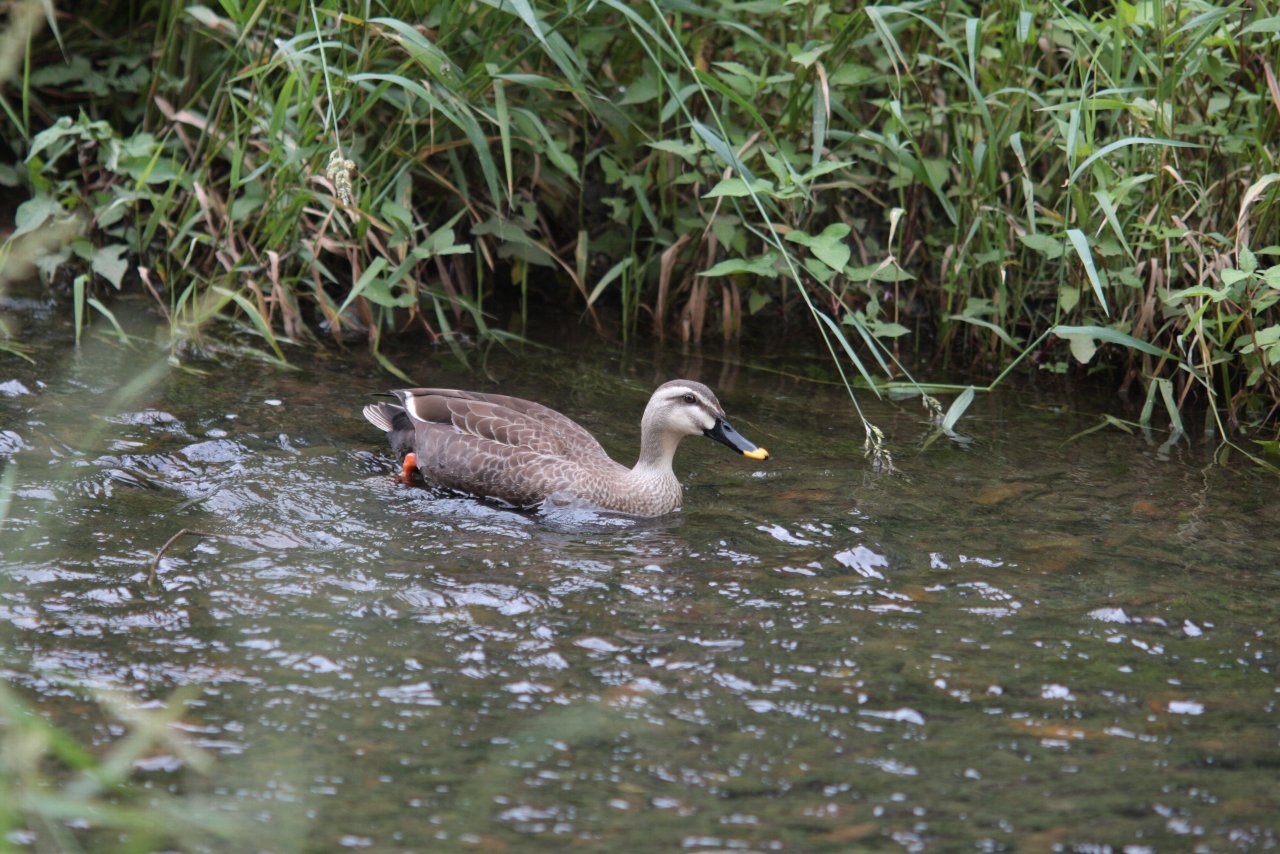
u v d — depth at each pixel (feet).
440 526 36.60
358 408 44.09
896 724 27.61
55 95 55.67
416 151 48.49
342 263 52.75
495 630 30.78
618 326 53.98
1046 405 48.65
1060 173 51.75
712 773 25.72
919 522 38.06
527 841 23.57
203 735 26.12
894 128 49.60
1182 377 48.65
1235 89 47.14
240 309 50.11
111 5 55.16
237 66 48.52
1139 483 41.68
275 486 37.86
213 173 51.90
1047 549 36.50
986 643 31.12
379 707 27.43
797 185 46.68
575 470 38.37
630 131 51.65
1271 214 46.73
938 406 45.03
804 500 39.45
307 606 31.40
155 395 43.21
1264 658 30.86
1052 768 26.21
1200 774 26.13
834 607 32.63
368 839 23.45
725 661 29.89
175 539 34.17
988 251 49.90
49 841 23.11
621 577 33.88
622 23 49.83
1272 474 42.80
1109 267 49.16
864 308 53.83
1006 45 49.11
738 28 49.88
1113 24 46.44
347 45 47.14
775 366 51.21
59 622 29.84
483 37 48.01
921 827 24.30
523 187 52.80
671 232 53.06
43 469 37.24
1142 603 33.42
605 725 27.17
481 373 48.26
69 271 51.21
